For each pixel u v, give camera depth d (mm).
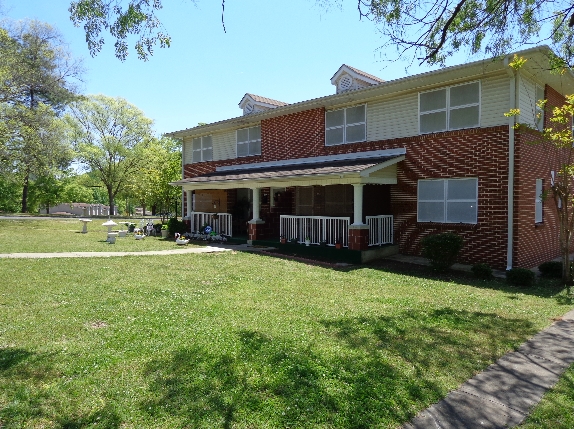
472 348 5070
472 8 6719
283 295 7641
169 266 10625
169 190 23641
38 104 27172
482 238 11164
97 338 5117
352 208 14727
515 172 10570
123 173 40938
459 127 11688
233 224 18406
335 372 4230
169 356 4547
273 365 4359
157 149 40750
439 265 10258
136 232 19438
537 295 8203
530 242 11336
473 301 7512
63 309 6406
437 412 3557
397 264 11617
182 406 3523
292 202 17141
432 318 6305
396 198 13133
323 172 12336
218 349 4762
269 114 17031
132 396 3684
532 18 6691
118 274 9367
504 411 3592
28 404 3535
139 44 6234
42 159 24625
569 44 7285
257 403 3592
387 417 3434
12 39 25391
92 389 3801
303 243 13422
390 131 13281
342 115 14812
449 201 11961
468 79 11422
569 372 4418
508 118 10680
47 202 49031
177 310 6422
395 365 4477
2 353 4617
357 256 11844
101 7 5816
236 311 6438
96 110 40406
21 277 8789
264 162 17938
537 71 10969
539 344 5293
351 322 5977
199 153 21797
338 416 3422
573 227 9570
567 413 3559
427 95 12359
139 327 5551
